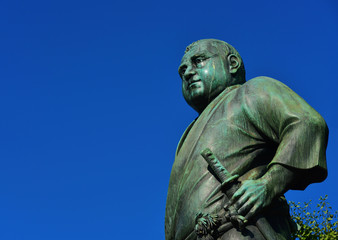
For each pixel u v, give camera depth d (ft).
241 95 14.76
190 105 16.55
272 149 14.38
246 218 12.51
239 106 14.55
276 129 13.96
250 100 14.40
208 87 15.96
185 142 15.08
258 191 12.69
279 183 12.98
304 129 13.28
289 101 13.89
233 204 12.72
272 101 14.02
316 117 13.51
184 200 13.97
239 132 14.25
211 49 16.46
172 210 14.53
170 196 14.75
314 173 13.30
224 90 15.98
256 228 12.75
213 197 13.39
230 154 13.98
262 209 12.67
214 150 14.10
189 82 16.21
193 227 13.48
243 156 14.03
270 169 13.15
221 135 14.29
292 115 13.50
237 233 12.71
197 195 13.62
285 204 13.62
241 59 16.96
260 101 14.20
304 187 13.83
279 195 13.08
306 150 13.12
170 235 14.48
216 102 15.52
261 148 14.25
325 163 13.26
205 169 13.92
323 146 13.41
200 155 14.19
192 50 16.62
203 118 15.16
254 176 13.75
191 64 16.39
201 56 16.31
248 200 12.60
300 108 13.66
